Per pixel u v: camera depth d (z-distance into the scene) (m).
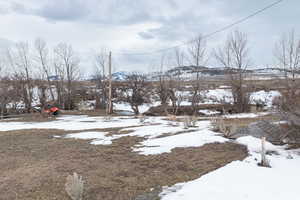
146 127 13.14
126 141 9.84
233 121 14.68
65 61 34.31
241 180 4.95
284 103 7.68
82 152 8.23
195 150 7.67
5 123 18.42
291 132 7.49
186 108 27.62
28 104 29.66
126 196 4.58
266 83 30.27
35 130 13.95
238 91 25.09
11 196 4.70
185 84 29.06
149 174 5.77
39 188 5.06
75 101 34.25
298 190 4.42
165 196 4.46
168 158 7.03
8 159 7.62
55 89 33.84
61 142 10.20
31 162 7.16
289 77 20.62
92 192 4.79
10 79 30.12
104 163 6.80
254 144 7.52
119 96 33.28
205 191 4.53
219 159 6.58
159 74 30.73
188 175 5.56
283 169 5.52
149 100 33.84
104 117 21.33
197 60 27.38
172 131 11.26
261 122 9.14
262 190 4.47
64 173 5.97
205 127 11.90
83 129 14.08
